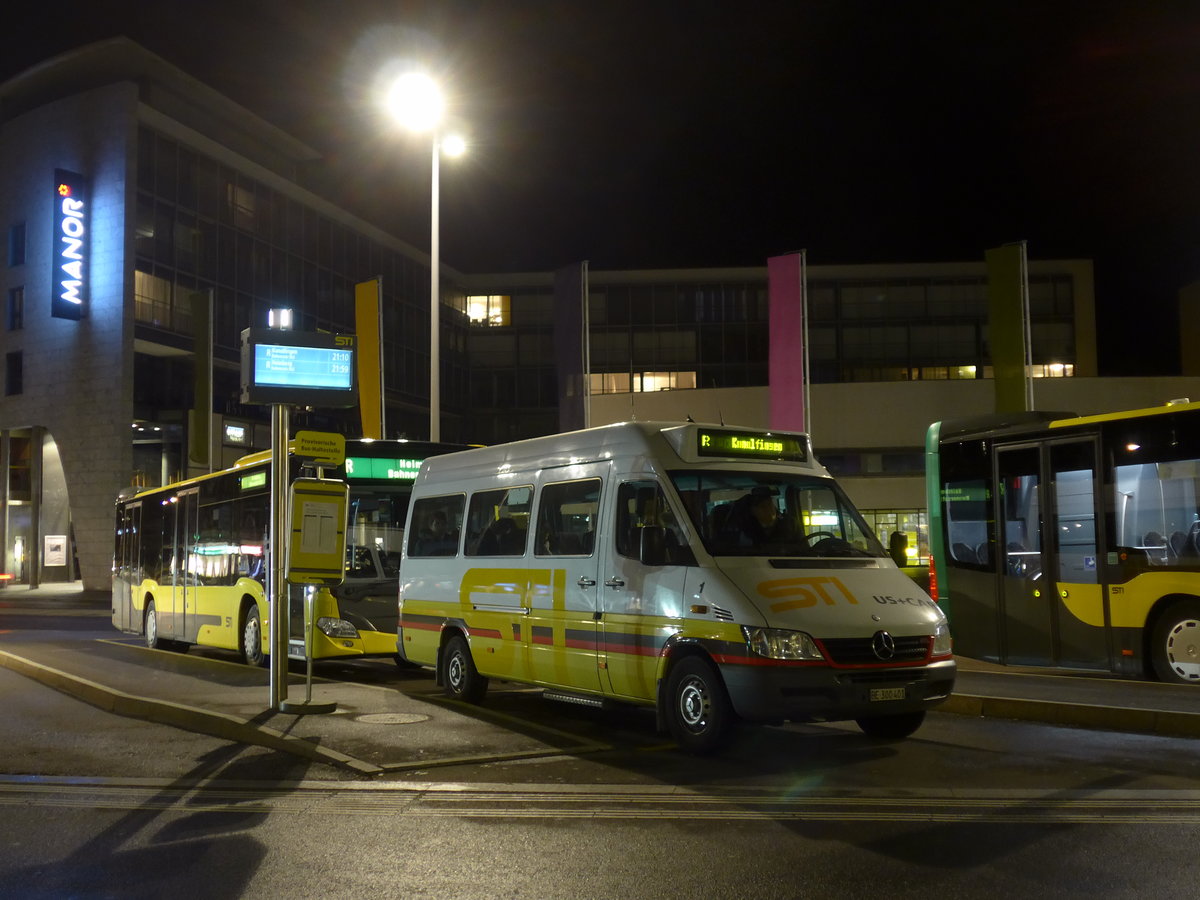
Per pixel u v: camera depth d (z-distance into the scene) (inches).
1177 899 191.0
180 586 711.7
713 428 360.2
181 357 1905.8
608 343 2637.8
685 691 328.2
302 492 393.1
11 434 1937.7
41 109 1846.7
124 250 1750.7
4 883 209.0
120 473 1749.5
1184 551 458.3
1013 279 1175.6
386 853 227.1
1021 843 227.5
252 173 2020.2
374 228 2349.9
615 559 358.3
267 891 203.0
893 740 351.6
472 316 2753.4
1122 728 364.5
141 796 281.3
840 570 334.3
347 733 346.9
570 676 373.7
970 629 554.9
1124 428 486.6
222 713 380.8
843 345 2568.9
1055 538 514.0
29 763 321.1
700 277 2650.1
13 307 1882.4
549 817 255.6
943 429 582.2
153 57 1863.9
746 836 236.5
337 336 409.4
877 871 209.8
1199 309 2546.8
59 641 823.1
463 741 336.8
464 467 458.9
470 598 431.8
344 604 539.5
